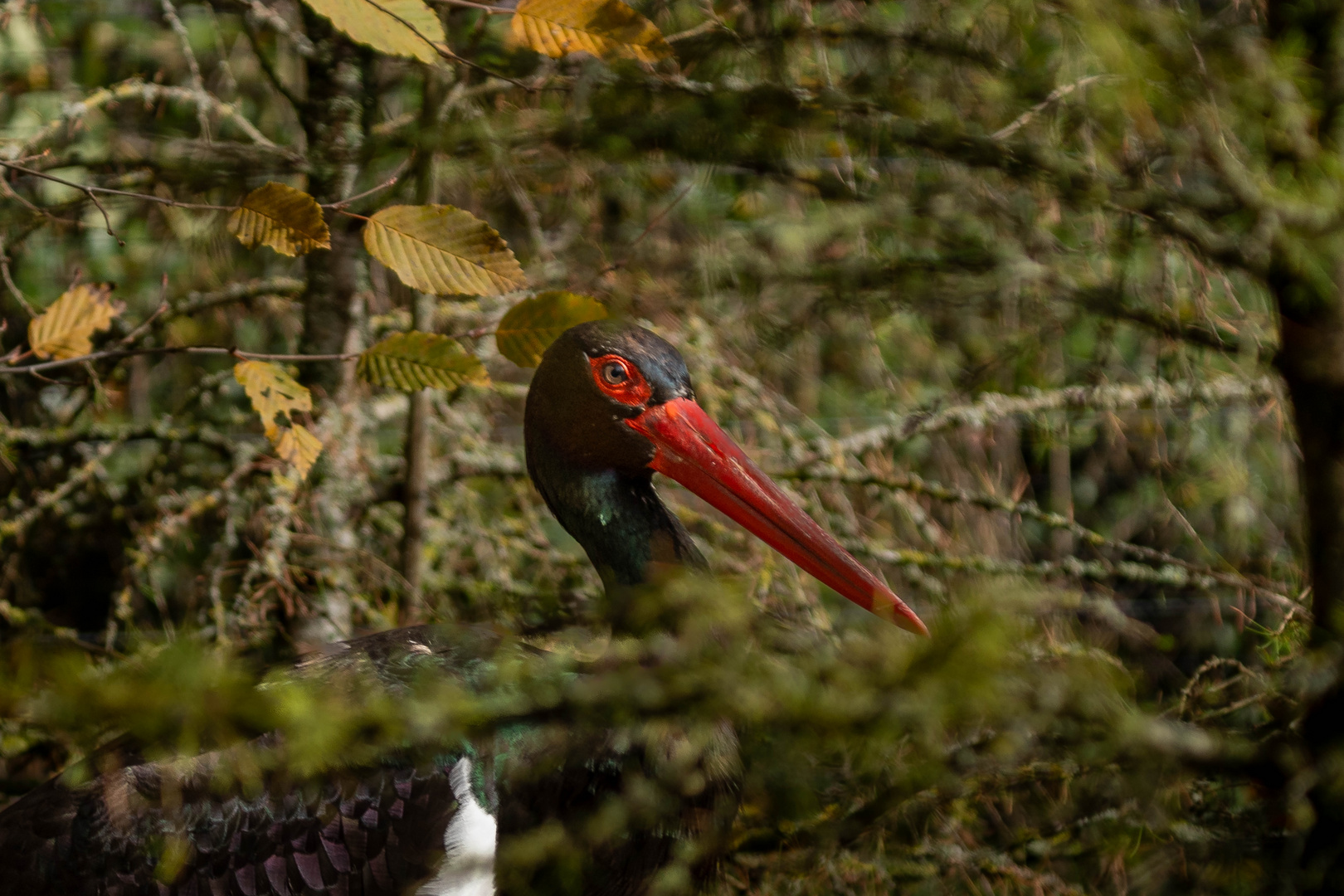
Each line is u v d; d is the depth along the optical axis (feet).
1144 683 19.34
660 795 14.51
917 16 18.39
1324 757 11.74
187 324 29.58
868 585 16.63
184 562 28.73
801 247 22.77
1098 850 13.51
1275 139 12.75
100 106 25.64
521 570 28.35
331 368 23.24
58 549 28.96
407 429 23.32
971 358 27.12
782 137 17.63
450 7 20.13
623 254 24.64
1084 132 16.58
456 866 15.24
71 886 15.17
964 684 6.77
